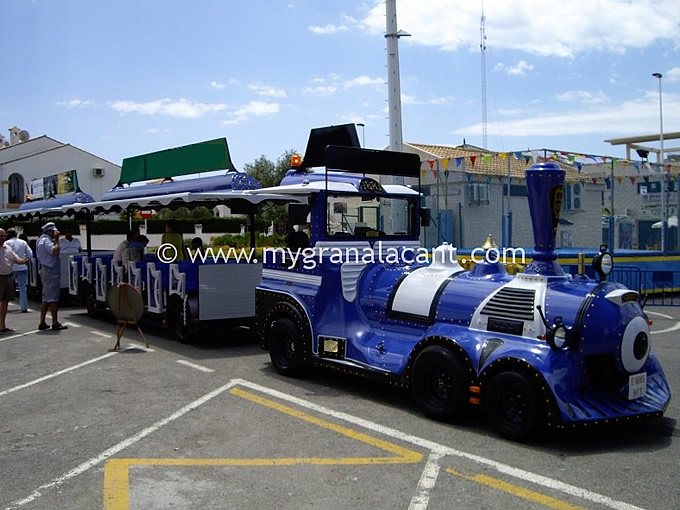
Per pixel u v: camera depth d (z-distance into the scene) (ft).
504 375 16.56
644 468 14.80
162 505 13.01
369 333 21.72
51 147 144.66
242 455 15.85
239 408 20.03
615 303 16.88
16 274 43.62
